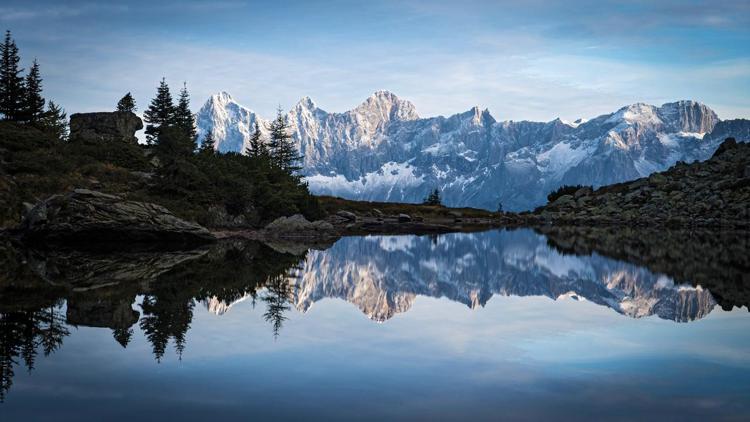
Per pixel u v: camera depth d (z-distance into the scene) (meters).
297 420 10.16
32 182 59.12
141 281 29.25
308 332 17.48
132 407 10.88
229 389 11.86
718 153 117.75
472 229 99.25
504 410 10.63
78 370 13.30
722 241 57.03
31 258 39.53
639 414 10.44
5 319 19.23
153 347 15.47
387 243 65.88
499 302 24.25
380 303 24.11
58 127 88.56
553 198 148.75
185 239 54.75
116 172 69.94
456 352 14.91
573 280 32.06
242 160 95.62
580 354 14.70
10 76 90.19
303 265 40.22
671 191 106.94
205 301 23.34
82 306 21.83
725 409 10.68
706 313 20.84
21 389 11.96
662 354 14.68
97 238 51.25
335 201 132.25
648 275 33.06
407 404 10.94
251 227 75.44
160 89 106.88
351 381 12.34
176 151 85.25
